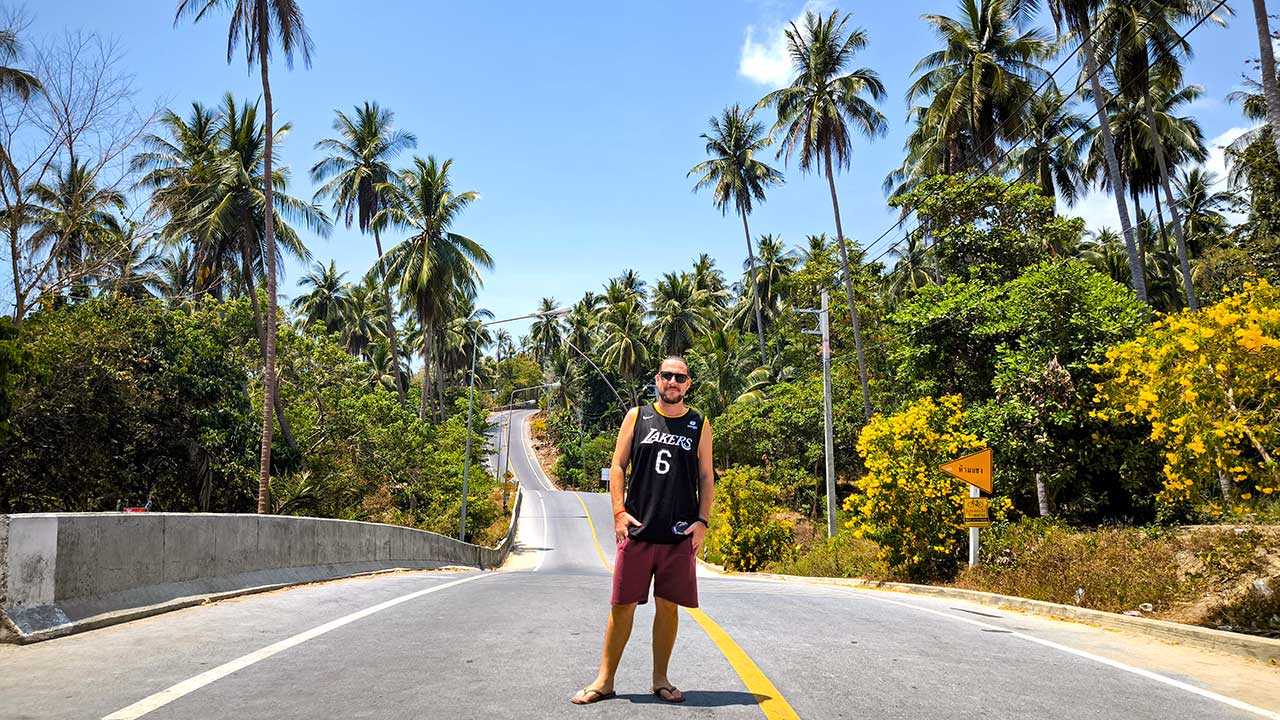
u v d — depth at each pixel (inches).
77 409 940.6
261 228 1317.7
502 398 5226.4
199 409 1085.8
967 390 863.7
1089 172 1553.9
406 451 1582.2
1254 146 1041.5
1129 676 235.8
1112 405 671.8
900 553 686.5
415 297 1902.1
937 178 1048.2
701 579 800.3
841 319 1819.6
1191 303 1236.5
